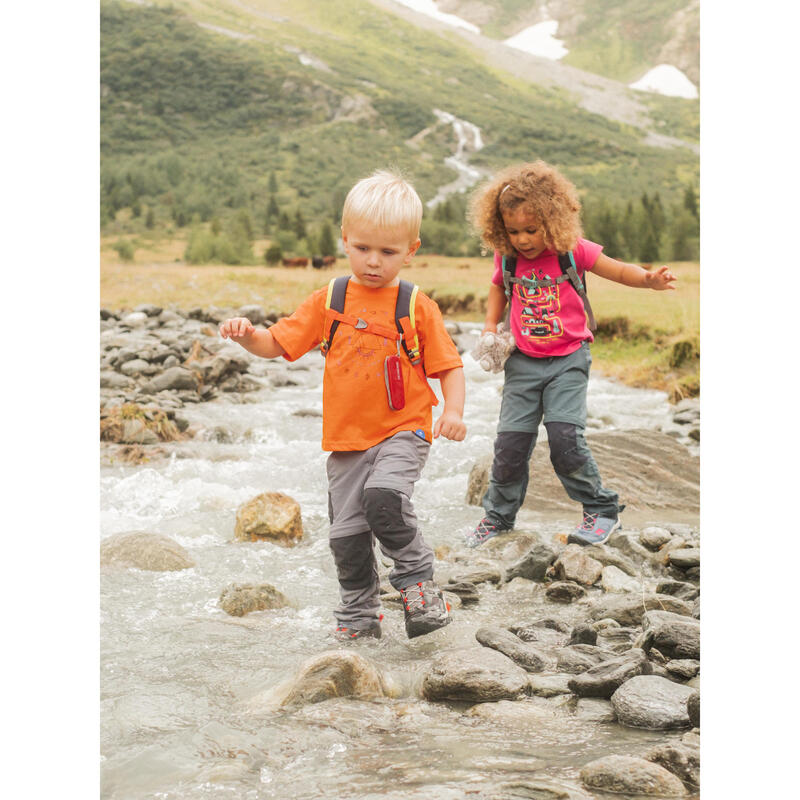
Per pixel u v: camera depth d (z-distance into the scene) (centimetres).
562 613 279
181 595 287
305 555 338
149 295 1471
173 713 198
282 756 176
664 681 201
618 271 352
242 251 2528
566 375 355
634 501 421
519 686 206
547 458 451
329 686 204
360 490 257
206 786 163
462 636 253
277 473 480
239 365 780
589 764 162
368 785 161
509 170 355
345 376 259
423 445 261
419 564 257
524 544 353
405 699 208
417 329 262
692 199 2786
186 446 545
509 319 369
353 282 264
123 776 170
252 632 254
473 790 157
